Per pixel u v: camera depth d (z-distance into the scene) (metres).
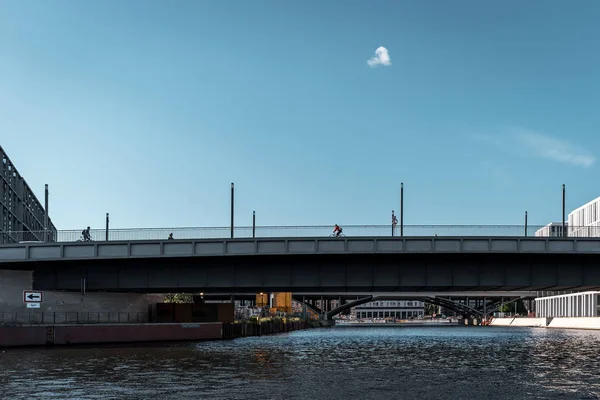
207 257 61.59
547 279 61.41
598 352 64.31
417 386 37.12
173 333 76.75
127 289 67.38
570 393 34.84
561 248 58.25
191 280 64.31
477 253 58.75
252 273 63.44
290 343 78.44
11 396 32.91
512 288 66.62
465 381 39.44
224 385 36.81
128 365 46.50
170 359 51.09
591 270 61.31
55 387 35.81
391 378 40.66
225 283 63.78
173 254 61.12
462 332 143.38
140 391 34.50
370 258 62.31
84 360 49.97
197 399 32.12
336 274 62.62
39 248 63.34
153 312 84.12
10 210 117.38
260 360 51.28
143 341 73.44
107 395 33.22
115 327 70.88
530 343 83.06
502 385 37.78
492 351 65.81
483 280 61.72
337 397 33.00
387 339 96.06
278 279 63.03
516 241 58.56
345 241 59.28
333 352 62.53
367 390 35.44
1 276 67.19
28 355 54.38
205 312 84.56
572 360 54.34
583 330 153.12
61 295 71.12
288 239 59.84
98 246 62.28
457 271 61.91
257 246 60.22
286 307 179.00
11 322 67.06
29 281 68.06
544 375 42.78
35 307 66.69
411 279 62.16
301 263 63.00
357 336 110.94
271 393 34.12
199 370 43.75
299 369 45.31
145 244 61.69
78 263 66.38
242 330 96.81
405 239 58.88
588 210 175.75
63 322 70.75
